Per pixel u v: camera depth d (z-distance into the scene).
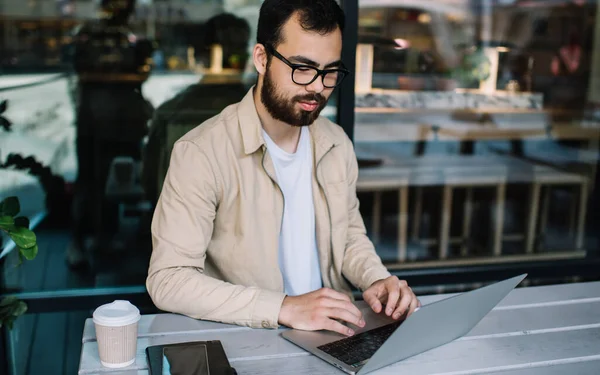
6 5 3.59
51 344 2.51
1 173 3.01
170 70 3.57
